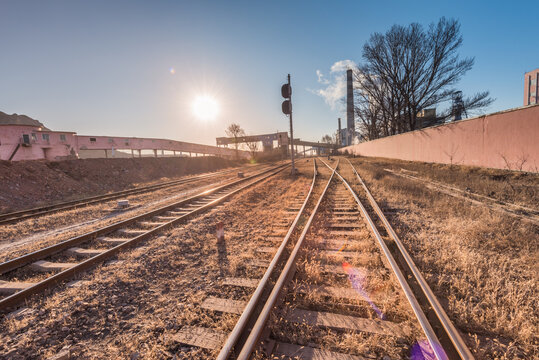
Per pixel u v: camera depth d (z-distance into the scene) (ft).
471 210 20.71
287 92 56.08
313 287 11.02
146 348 8.31
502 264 12.39
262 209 27.78
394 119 116.26
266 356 7.45
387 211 23.15
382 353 7.54
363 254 13.80
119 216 27.48
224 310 9.88
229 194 34.68
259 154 207.82
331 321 8.90
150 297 11.51
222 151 185.26
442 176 38.86
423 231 17.16
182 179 68.23
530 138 32.89
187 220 24.11
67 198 43.55
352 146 179.83
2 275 14.15
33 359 8.20
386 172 54.19
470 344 7.55
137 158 78.43
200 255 16.08
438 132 56.90
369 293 10.43
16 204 36.73
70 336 9.16
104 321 9.93
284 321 8.96
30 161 50.01
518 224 17.31
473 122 44.27
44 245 18.93
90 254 16.61
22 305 11.14
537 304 9.40
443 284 10.89
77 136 87.56
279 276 11.69
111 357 8.11
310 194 32.53
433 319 8.41
